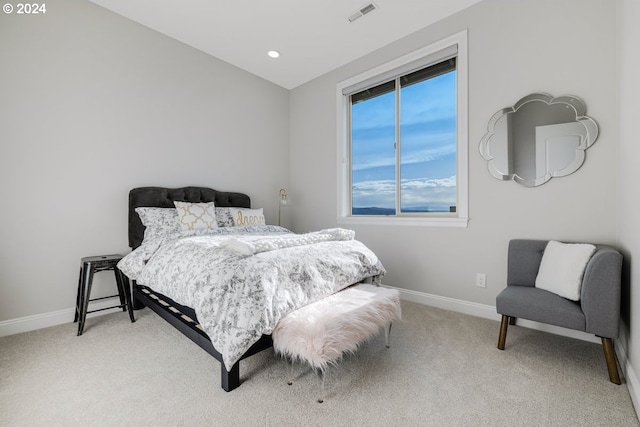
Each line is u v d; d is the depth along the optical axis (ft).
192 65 10.80
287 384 5.06
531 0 7.38
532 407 4.46
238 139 12.30
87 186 8.47
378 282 7.93
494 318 8.07
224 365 4.81
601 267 5.06
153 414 4.33
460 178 8.63
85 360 5.91
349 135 12.30
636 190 4.61
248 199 12.25
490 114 8.04
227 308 4.83
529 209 7.45
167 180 10.17
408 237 9.92
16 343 6.70
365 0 8.26
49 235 7.86
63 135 8.08
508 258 7.32
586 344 6.54
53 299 7.89
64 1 8.09
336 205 12.28
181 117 10.53
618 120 6.15
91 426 4.09
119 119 9.07
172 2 8.48
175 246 7.06
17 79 7.39
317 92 13.01
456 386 4.99
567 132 6.88
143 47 9.57
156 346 6.55
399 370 5.49
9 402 4.59
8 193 7.29
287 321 4.93
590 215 6.62
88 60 8.49
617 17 6.14
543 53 7.20
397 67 10.14
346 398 4.68
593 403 4.54
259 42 10.41
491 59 8.02
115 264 7.94
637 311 4.52
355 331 5.01
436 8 8.52
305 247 6.52
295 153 14.03
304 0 8.30
